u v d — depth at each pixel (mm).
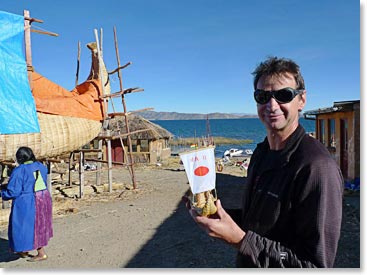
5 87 8844
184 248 6652
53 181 16516
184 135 88250
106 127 13758
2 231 8438
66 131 10836
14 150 9195
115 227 8391
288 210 1850
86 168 22156
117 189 14227
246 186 2264
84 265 5879
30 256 6434
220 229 1812
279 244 1802
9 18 9008
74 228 8391
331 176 1759
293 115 1989
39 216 6082
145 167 23766
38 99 10195
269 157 2090
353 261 5625
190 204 1953
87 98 12414
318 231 1709
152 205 10875
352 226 7625
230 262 5859
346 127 13359
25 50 9484
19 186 5945
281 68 2000
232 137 84625
